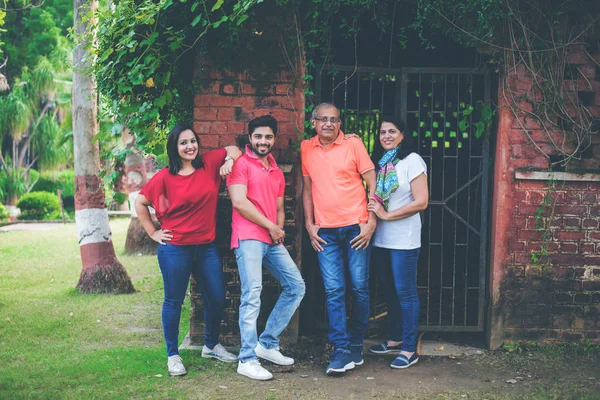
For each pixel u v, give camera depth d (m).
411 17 5.99
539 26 5.08
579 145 5.06
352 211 4.70
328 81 6.37
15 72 27.27
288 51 5.15
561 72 5.08
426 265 6.89
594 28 5.09
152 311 6.76
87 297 7.45
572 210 5.16
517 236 5.18
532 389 4.35
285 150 5.20
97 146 7.84
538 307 5.21
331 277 4.72
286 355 5.07
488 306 5.32
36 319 6.28
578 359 5.00
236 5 4.75
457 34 5.08
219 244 5.23
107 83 5.36
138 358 4.95
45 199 25.30
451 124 7.11
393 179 4.74
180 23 5.14
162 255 4.50
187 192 4.41
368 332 5.70
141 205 4.54
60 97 25.73
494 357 5.06
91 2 7.59
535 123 5.13
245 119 5.19
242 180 4.54
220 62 5.12
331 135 4.68
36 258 10.71
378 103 6.78
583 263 5.19
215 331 4.86
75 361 4.86
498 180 5.17
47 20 27.33
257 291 4.58
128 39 4.89
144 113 5.26
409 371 4.75
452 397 4.19
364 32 6.63
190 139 4.42
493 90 5.38
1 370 4.61
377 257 5.04
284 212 5.16
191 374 4.57
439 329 5.47
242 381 4.47
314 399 4.14
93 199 7.81
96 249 7.81
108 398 4.04
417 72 5.47
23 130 25.50
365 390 4.33
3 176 25.98
